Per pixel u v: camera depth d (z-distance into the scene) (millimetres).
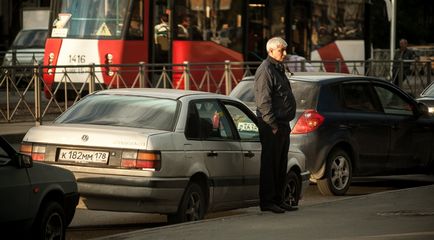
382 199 22938
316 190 28328
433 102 32875
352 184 30875
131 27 45281
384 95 28328
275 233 18016
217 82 44469
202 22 48031
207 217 23344
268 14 51219
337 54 55812
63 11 46031
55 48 46000
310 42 54031
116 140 19484
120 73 40281
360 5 57531
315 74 27594
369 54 58281
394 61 52625
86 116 20922
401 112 28672
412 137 28797
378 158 27797
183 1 47281
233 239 17359
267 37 51219
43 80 38125
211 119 21141
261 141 20703
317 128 25938
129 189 19281
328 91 26656
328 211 21031
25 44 65750
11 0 85812
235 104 22172
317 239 17281
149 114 20531
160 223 22078
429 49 93438
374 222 19297
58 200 17406
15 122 38281
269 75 20344
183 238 17516
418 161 29078
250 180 21969
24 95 38312
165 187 19406
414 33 120938
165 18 46625
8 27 86000
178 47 46906
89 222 22125
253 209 24750
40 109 37969
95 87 39438
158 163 19297
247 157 21828
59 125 20500
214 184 20797
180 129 20156
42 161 19969
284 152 20891
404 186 30516
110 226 21562
